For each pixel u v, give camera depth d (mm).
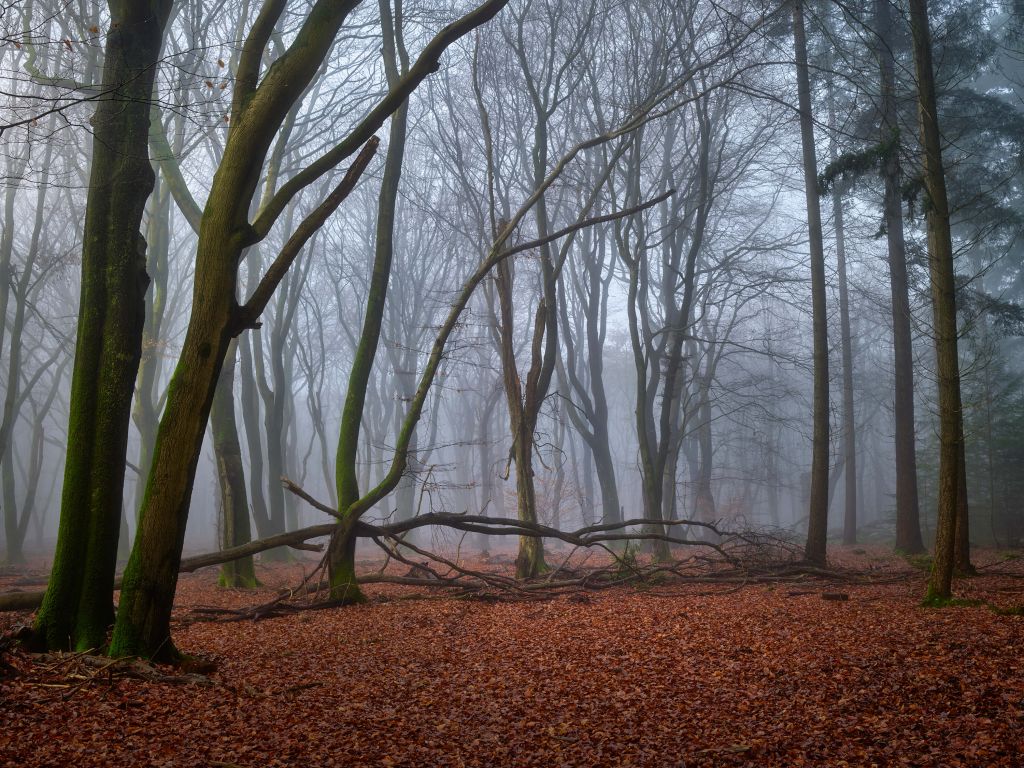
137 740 6344
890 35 23719
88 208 9734
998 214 24391
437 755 6281
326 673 9141
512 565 26328
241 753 6160
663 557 24172
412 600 16828
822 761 6031
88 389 9492
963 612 12234
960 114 24375
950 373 13414
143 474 30422
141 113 10008
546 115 23500
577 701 7797
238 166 8898
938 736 6395
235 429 20609
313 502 16281
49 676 7879
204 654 10312
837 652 9398
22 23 18312
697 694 7938
